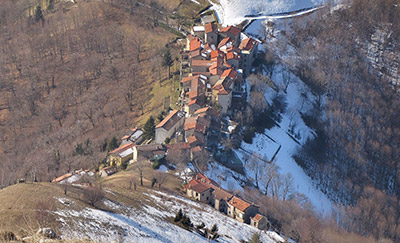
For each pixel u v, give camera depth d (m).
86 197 148.50
